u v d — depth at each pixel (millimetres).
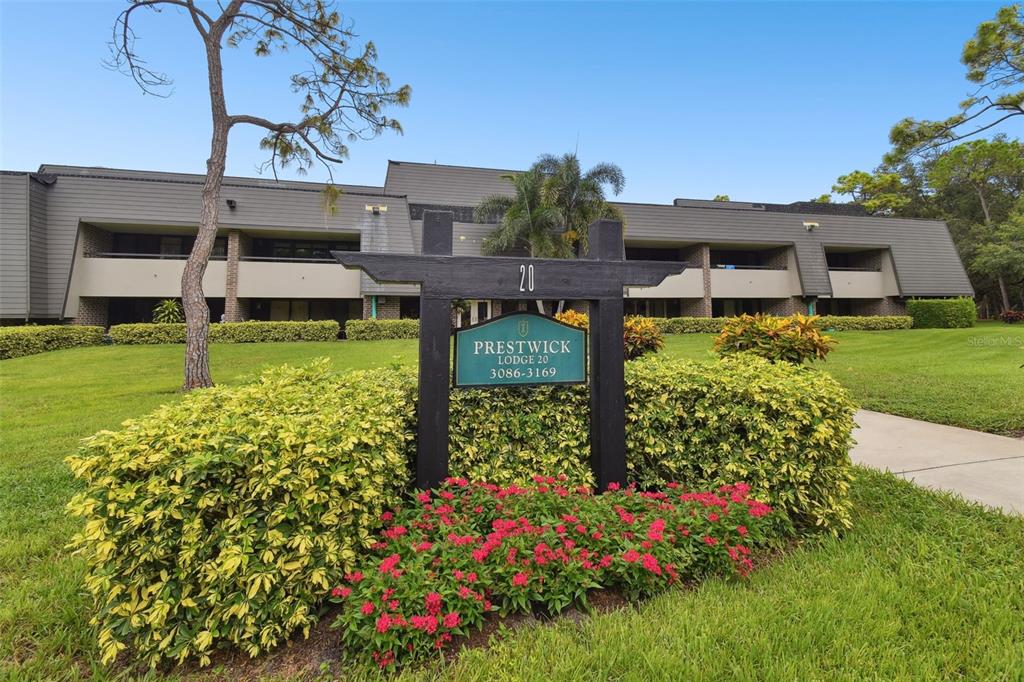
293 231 18922
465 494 2793
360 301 21438
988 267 26703
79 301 16766
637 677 1789
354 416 2551
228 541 1959
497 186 24094
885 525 3109
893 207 36656
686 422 3314
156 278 17609
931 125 7242
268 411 2676
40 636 2152
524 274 3186
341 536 2176
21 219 15547
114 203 17047
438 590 2014
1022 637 2006
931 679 1787
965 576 2457
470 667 1861
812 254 23203
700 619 2111
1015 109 6703
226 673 1945
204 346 8586
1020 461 4387
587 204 19734
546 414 3291
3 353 12617
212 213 8828
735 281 22906
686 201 29484
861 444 5012
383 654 1887
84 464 1942
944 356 11531
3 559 2750
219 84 8969
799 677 1795
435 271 3043
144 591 1945
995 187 31750
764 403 3152
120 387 8711
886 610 2180
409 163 23297
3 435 5422
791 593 2322
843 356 12227
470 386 3137
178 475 1960
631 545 2326
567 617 2180
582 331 3361
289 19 9734
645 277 3396
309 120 10336
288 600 2021
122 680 1910
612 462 3230
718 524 2555
